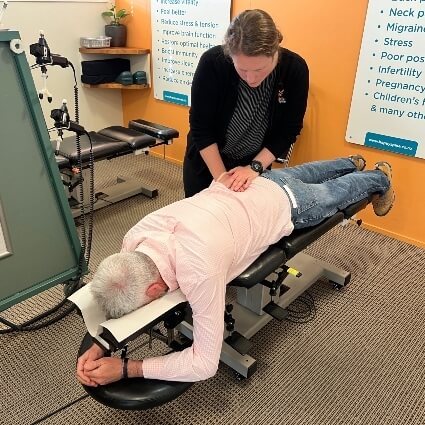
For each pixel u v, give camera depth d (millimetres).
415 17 1976
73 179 2426
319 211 1464
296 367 1567
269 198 1341
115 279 945
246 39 1174
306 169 1701
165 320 1067
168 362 1021
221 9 2695
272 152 1652
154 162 3484
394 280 2068
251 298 1675
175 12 2971
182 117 3301
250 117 1574
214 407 1412
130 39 3418
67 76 3273
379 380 1517
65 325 1748
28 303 1876
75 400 1432
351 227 2535
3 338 1676
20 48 1371
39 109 1466
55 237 1612
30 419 1369
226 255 1069
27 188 1491
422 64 2029
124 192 2820
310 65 2430
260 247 1259
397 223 2408
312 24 2340
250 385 1491
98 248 2297
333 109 2428
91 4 3227
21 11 2889
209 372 1007
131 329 927
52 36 3100
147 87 3430
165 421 1365
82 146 2385
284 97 1549
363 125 2326
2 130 1392
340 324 1781
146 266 993
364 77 2234
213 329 996
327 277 2010
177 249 1044
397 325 1778
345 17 2213
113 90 3602
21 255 1523
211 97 1510
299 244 1382
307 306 1884
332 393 1466
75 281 1736
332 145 2508
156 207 2768
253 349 1644
